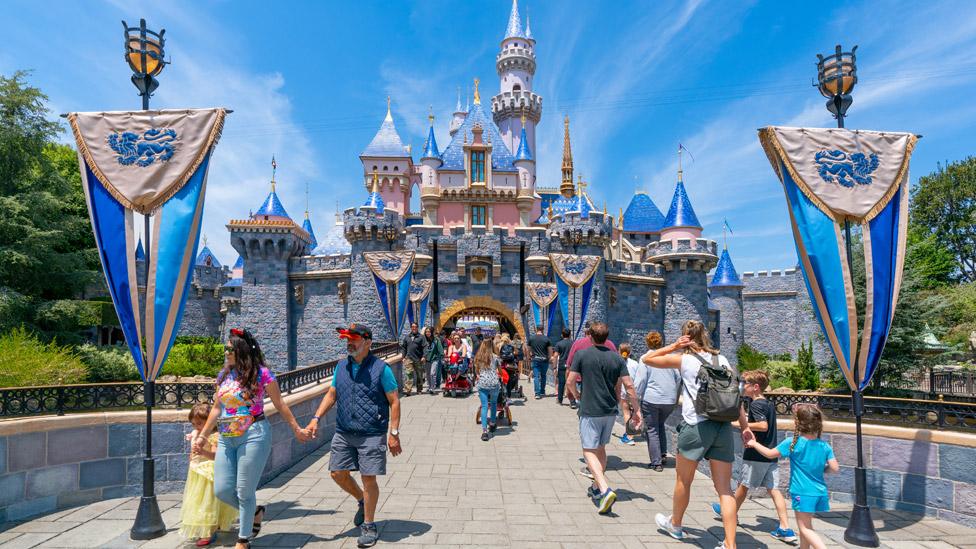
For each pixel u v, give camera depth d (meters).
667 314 42.25
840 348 6.96
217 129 6.95
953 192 51.88
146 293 6.55
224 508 5.98
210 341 41.09
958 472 7.10
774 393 8.75
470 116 51.69
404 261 22.97
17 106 29.34
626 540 6.14
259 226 43.12
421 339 18.33
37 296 29.55
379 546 5.88
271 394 5.79
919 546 6.27
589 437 7.27
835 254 7.12
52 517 6.79
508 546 5.93
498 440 11.52
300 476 8.83
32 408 7.30
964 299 31.81
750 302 60.53
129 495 7.68
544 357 17.83
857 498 6.43
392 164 63.97
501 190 46.47
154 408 8.06
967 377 22.28
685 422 5.96
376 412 5.97
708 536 6.28
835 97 7.50
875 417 8.14
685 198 43.44
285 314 43.03
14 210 27.45
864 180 7.15
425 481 8.54
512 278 36.47
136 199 6.68
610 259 40.09
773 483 6.31
